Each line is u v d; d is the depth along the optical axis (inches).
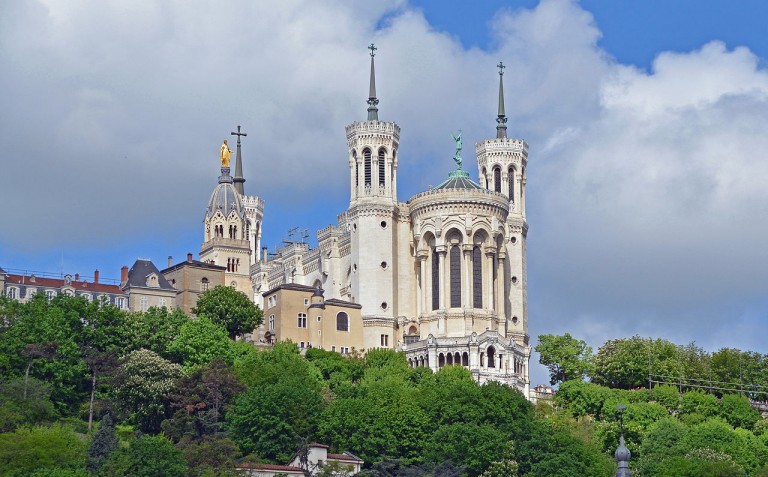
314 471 7347.4
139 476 6998.0
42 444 7199.8
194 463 7170.3
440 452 7662.4
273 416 7711.6
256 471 7160.4
